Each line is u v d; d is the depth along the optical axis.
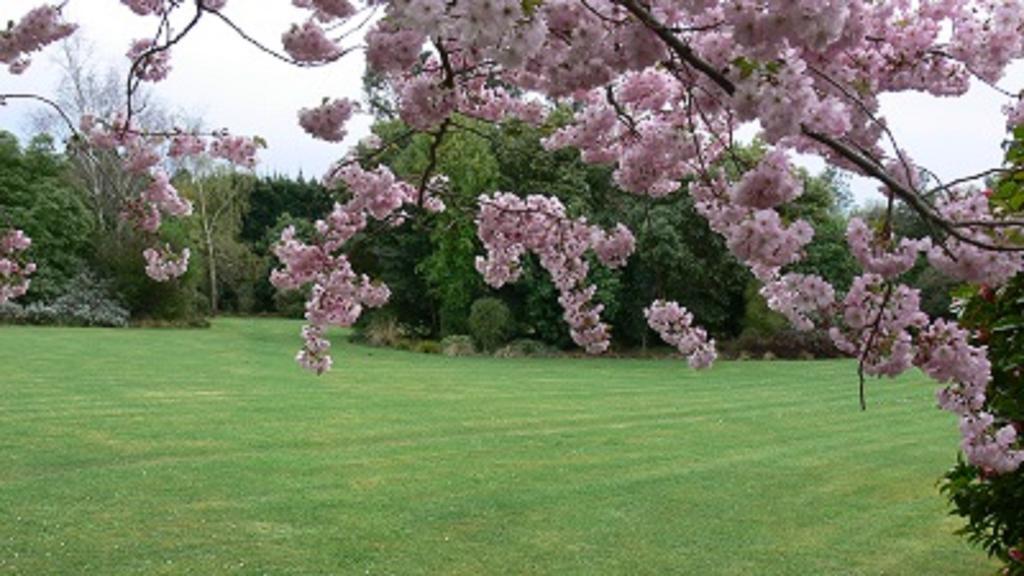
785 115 2.09
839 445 11.23
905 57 2.83
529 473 9.20
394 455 9.99
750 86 2.10
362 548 6.57
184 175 37.59
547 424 12.53
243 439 10.72
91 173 28.23
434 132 3.28
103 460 9.36
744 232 2.55
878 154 2.73
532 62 2.68
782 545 6.87
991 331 4.00
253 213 41.59
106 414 12.30
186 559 6.21
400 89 3.22
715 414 13.88
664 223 22.58
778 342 25.02
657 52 2.39
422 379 17.94
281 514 7.41
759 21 2.04
